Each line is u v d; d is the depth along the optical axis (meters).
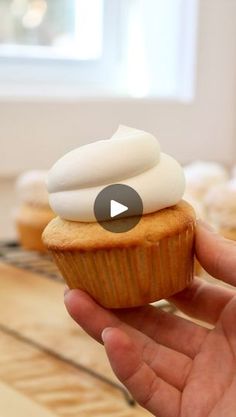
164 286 0.23
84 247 0.22
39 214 0.49
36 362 0.35
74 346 0.36
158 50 0.70
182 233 0.23
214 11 0.66
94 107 0.62
